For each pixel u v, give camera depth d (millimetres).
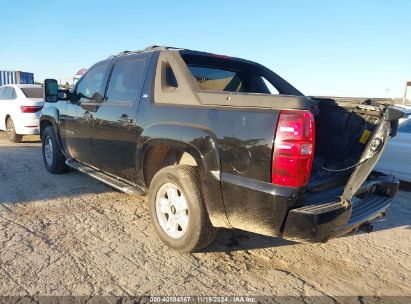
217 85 4473
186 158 3682
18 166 6770
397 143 6172
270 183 2678
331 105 3717
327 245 3832
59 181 5762
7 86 10680
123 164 4160
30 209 4480
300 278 3145
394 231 4301
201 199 3191
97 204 4742
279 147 2600
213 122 3023
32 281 2887
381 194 3615
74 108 5176
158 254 3438
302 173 2613
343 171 3459
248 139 2760
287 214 2674
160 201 3594
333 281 3121
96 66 5027
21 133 9562
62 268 3104
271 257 3506
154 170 3895
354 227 2996
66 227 3971
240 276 3129
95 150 4695
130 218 4293
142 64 4035
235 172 2859
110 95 4434
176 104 3439
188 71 3496
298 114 2574
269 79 4703
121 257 3344
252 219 2832
